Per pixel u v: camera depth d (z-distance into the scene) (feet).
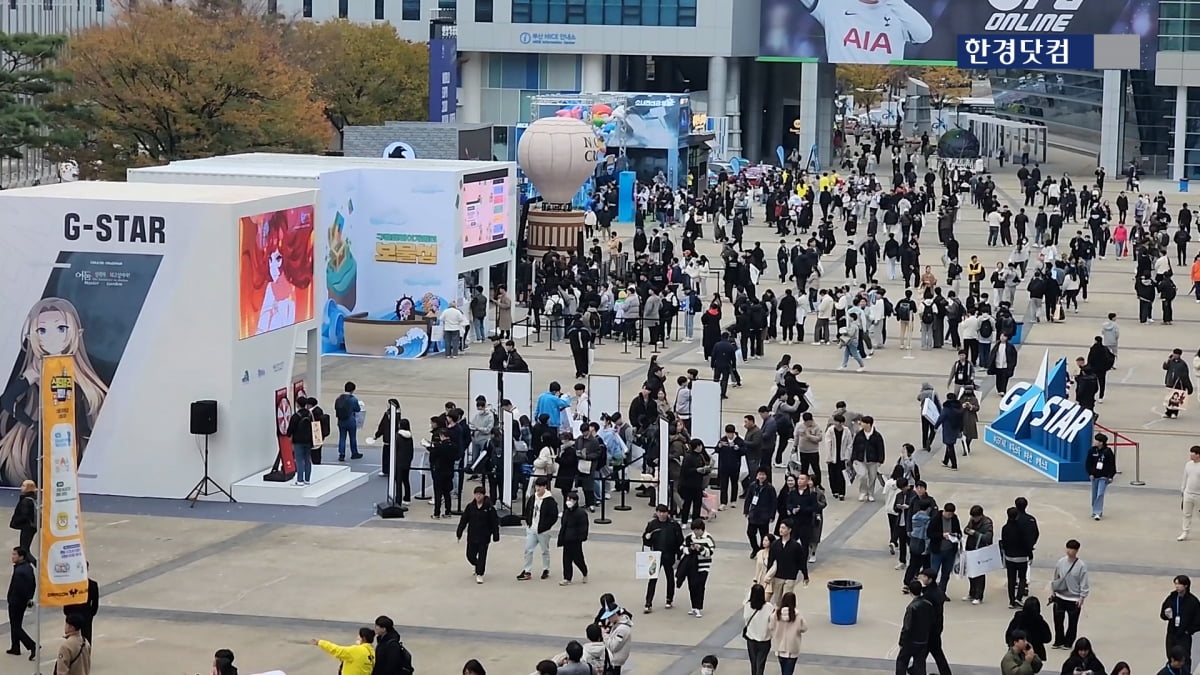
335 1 562.66
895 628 122.11
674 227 369.30
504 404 153.99
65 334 156.15
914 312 237.25
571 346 212.64
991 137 549.13
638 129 398.62
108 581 131.95
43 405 108.68
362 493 159.94
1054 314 258.78
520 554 140.15
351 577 133.49
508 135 467.52
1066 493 161.27
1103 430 170.71
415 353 225.15
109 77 331.16
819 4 485.97
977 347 219.41
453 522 150.41
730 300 263.90
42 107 303.27
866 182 394.11
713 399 162.71
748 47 508.12
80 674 100.58
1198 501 154.71
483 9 497.46
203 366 154.92
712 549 123.75
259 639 118.62
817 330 240.53
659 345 236.22
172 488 156.35
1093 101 530.68
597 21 494.59
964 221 384.68
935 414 175.22
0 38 288.51
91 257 155.53
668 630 121.08
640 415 166.91
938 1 476.95
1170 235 368.27
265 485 155.63
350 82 444.14
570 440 149.59
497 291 233.14
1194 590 131.75
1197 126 481.46
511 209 245.24
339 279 225.15
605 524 149.59
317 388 172.86
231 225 153.28
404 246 228.22
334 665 113.39
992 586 132.87
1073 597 116.57
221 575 133.80
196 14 384.06
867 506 156.04
